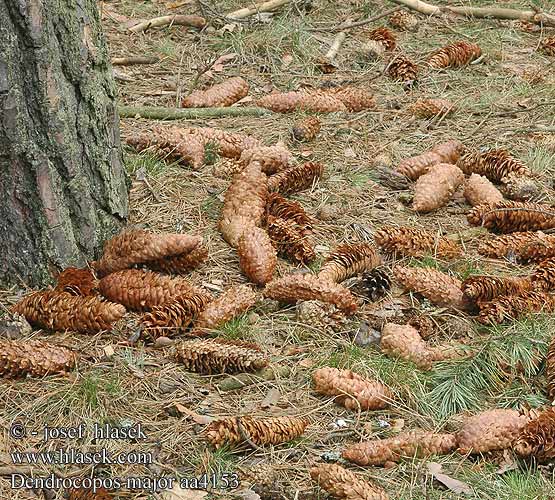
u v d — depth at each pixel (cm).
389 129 822
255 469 479
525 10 1055
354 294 612
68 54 596
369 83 913
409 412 526
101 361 552
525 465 489
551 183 747
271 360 557
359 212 703
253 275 618
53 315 575
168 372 546
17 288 608
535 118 849
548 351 555
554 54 983
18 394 527
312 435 510
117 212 640
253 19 1018
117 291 593
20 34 571
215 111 836
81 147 612
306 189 727
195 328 576
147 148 754
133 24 1009
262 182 681
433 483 479
